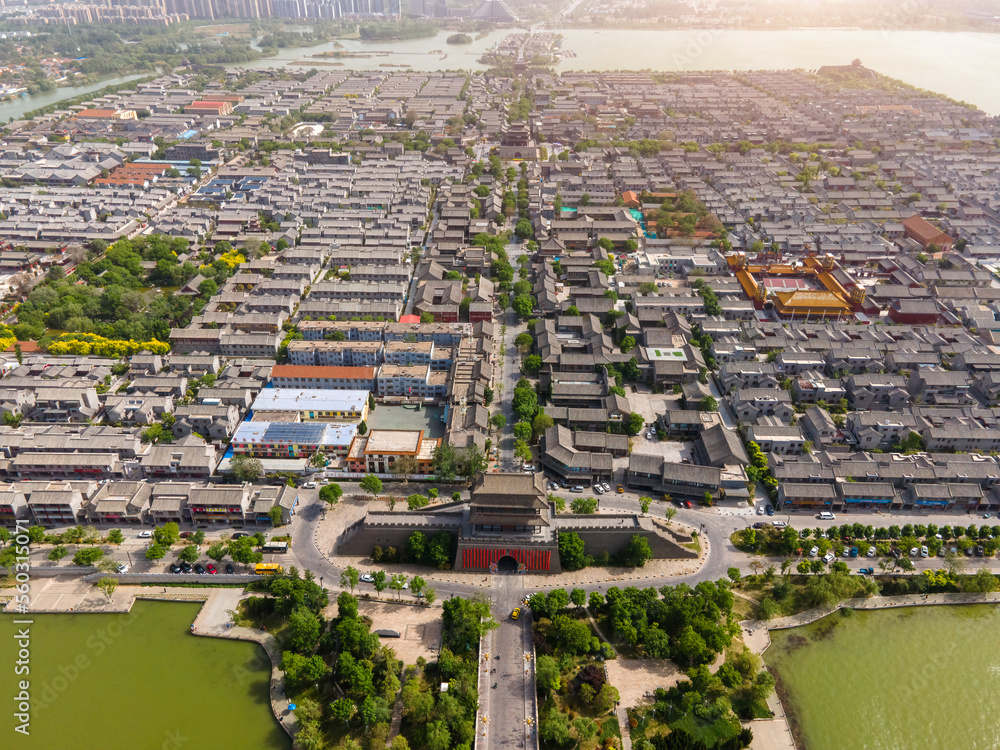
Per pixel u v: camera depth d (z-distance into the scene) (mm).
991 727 190500
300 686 195000
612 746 178750
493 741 179750
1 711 191250
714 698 192500
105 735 184625
